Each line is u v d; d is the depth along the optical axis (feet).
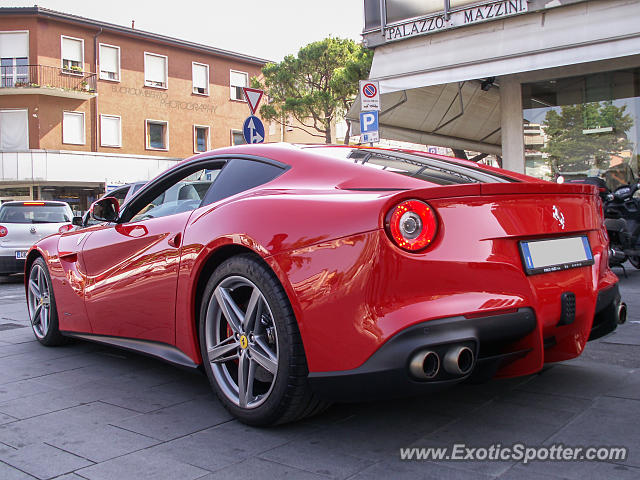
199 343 9.05
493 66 32.07
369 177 8.05
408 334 6.44
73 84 92.63
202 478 6.55
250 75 114.42
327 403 7.71
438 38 34.42
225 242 8.26
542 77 35.86
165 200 10.53
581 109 34.94
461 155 57.62
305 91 92.99
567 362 11.06
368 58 76.79
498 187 7.11
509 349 7.50
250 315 7.92
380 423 8.05
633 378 9.84
